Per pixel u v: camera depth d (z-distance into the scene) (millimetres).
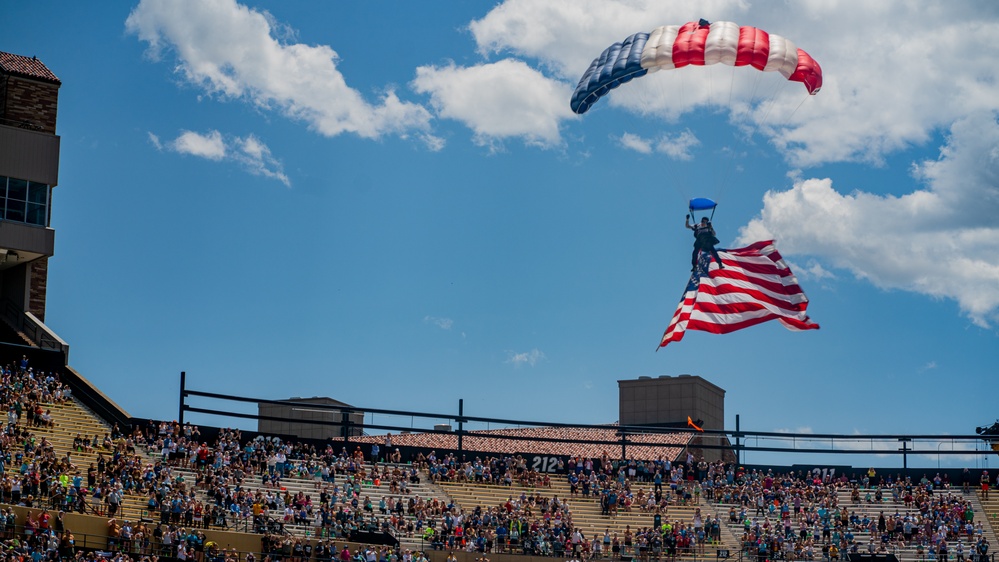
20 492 65000
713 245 71438
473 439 102688
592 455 100250
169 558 66250
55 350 83188
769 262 73562
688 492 90438
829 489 92875
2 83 88125
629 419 104875
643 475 92312
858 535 87000
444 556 75438
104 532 65750
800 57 70125
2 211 85000
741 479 93062
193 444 78688
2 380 77062
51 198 87000
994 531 89562
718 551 81938
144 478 72312
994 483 94062
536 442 100938
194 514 70312
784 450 95875
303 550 70500
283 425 103375
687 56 69875
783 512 88875
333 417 103062
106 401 80938
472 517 80125
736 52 69625
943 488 93938
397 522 77312
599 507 87188
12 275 88062
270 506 75062
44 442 71562
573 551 79688
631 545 81250
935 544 85500
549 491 88625
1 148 85250
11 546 60344
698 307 72625
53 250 86500
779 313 72688
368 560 71688
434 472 87062
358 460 84688
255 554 69250
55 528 64000
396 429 88875
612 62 72375
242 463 79250
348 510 77125
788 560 82875
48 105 88812
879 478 94875
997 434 96125
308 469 81812
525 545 78750
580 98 74062
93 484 70125
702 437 102562
